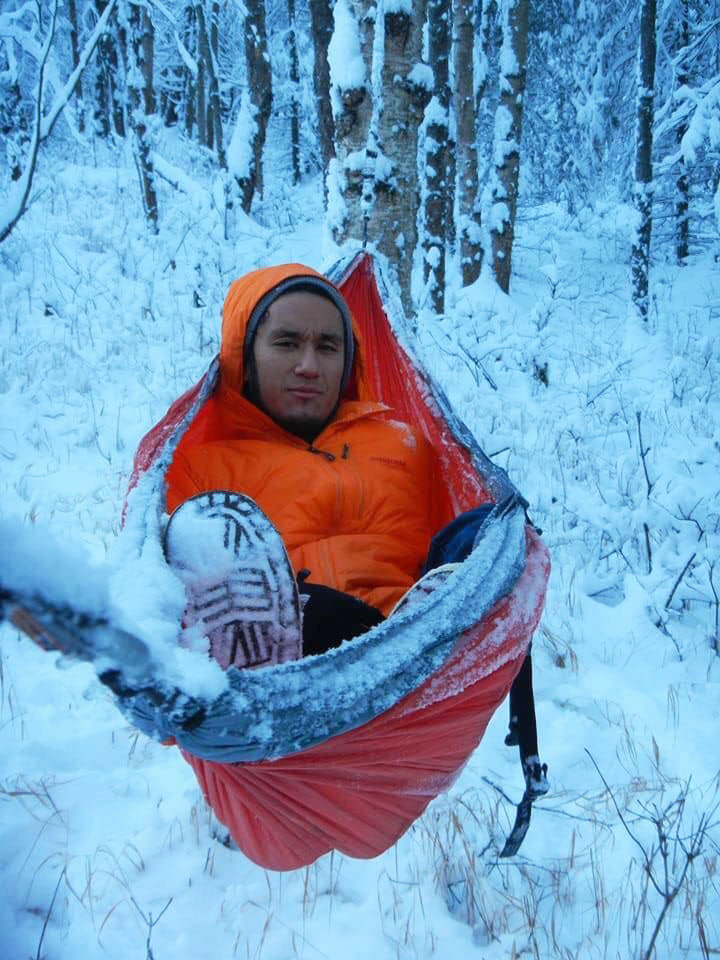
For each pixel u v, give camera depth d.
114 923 2.24
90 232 10.46
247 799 1.86
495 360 8.01
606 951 2.26
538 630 3.81
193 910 2.30
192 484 2.61
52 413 5.95
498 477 2.58
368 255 3.78
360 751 1.72
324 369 2.80
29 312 7.88
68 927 2.22
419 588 2.03
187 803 2.64
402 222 5.44
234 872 2.43
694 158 12.07
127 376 6.79
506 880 2.47
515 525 2.14
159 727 1.38
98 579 0.87
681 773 2.94
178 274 9.52
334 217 5.52
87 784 2.71
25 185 1.49
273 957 2.18
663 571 4.13
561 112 17.97
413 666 1.67
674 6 14.82
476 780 2.89
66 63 18.92
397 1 5.11
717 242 15.17
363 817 1.97
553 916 2.33
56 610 0.82
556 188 19.02
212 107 20.34
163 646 1.24
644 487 5.19
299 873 2.44
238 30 21.47
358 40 5.34
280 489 2.62
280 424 2.87
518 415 6.86
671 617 4.11
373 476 2.75
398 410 3.48
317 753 1.67
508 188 11.22
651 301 12.17
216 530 1.63
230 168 11.86
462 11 10.48
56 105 1.54
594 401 7.14
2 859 2.39
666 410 6.96
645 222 10.71
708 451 5.47
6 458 5.25
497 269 11.31
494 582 1.89
